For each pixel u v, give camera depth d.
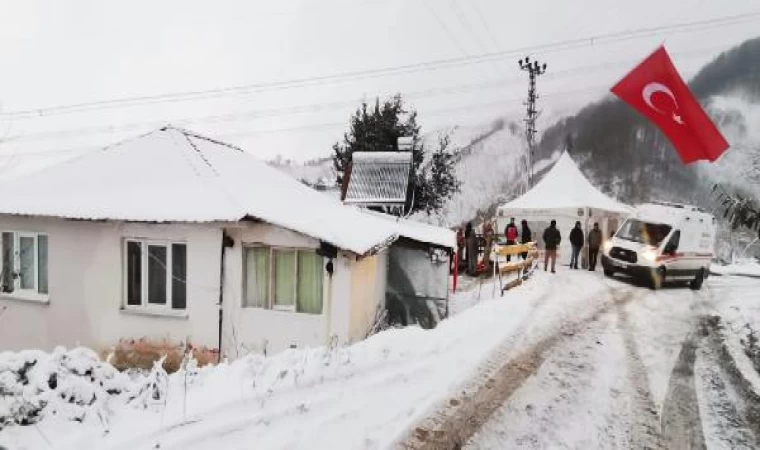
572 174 24.02
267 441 4.38
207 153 12.39
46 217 10.23
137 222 9.62
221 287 9.73
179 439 4.29
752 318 10.87
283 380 5.64
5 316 10.70
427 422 5.06
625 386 6.52
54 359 4.81
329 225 10.28
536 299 12.23
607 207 22.70
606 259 16.52
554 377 6.70
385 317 13.27
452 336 8.28
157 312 9.95
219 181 10.77
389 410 5.23
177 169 11.18
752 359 7.93
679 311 11.74
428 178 30.05
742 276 21.38
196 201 9.81
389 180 20.75
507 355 7.51
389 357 6.85
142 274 10.05
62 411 4.39
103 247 10.08
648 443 4.97
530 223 22.12
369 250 9.75
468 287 16.16
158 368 5.45
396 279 13.91
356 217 13.30
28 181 11.41
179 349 9.84
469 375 6.50
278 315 9.74
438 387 6.00
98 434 4.28
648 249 15.34
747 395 6.36
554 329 9.33
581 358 7.63
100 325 10.14
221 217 9.16
